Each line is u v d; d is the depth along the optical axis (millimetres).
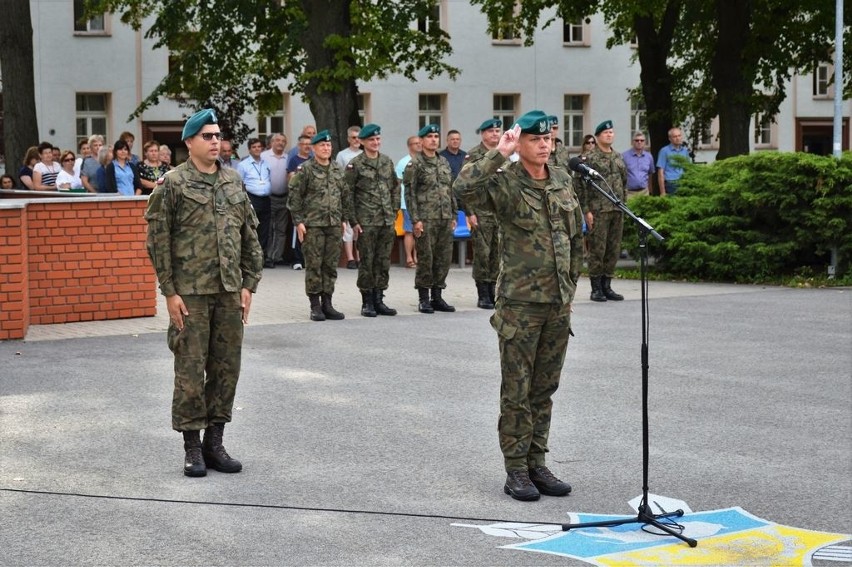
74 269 15180
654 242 20422
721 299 17516
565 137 49156
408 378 11359
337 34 26812
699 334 14094
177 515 7059
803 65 33500
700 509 7219
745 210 20078
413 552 6398
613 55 49219
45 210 14930
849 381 11227
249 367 11961
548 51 48000
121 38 40906
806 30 32250
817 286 19125
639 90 41750
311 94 26891
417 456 8461
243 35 32656
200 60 33188
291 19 32031
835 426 9406
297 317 15734
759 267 19781
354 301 17484
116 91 41000
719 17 30359
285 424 9445
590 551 6438
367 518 7012
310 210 15328
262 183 22641
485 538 6648
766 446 8773
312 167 15336
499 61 47219
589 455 8516
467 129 46938
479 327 14789
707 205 20484
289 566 6164
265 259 22859
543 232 7457
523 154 7523
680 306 16734
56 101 40344
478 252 16594
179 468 8156
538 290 7430
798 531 6797
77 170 23109
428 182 16078
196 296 7992
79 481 7816
